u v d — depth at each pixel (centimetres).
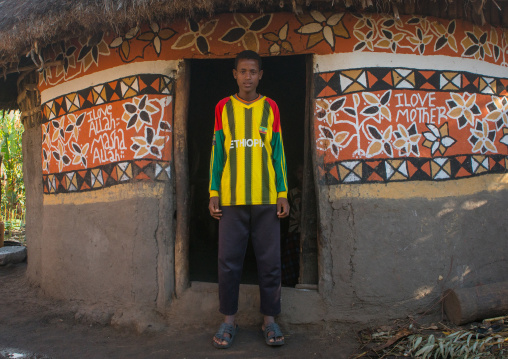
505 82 352
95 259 361
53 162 403
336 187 317
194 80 564
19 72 450
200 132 578
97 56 361
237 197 283
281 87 574
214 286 329
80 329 339
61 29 324
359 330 309
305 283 334
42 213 439
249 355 279
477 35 339
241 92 293
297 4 294
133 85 340
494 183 340
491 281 332
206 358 277
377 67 317
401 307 313
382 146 315
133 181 338
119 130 346
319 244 319
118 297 345
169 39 333
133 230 337
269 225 287
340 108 317
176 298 330
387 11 316
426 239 317
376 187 314
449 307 311
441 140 324
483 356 256
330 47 318
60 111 394
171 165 335
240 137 288
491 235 335
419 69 322
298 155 562
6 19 351
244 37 324
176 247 333
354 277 314
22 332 335
